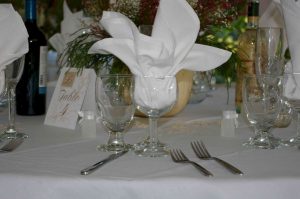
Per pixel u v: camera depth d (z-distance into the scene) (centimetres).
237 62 145
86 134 123
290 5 128
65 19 180
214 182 86
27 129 133
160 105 107
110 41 111
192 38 112
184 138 122
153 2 131
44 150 108
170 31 110
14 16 115
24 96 153
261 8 180
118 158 100
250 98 114
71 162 98
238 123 142
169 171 91
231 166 93
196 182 86
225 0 135
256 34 142
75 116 133
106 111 108
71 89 138
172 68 112
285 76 115
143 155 102
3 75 117
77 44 138
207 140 120
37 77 152
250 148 111
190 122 143
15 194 89
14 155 103
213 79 220
